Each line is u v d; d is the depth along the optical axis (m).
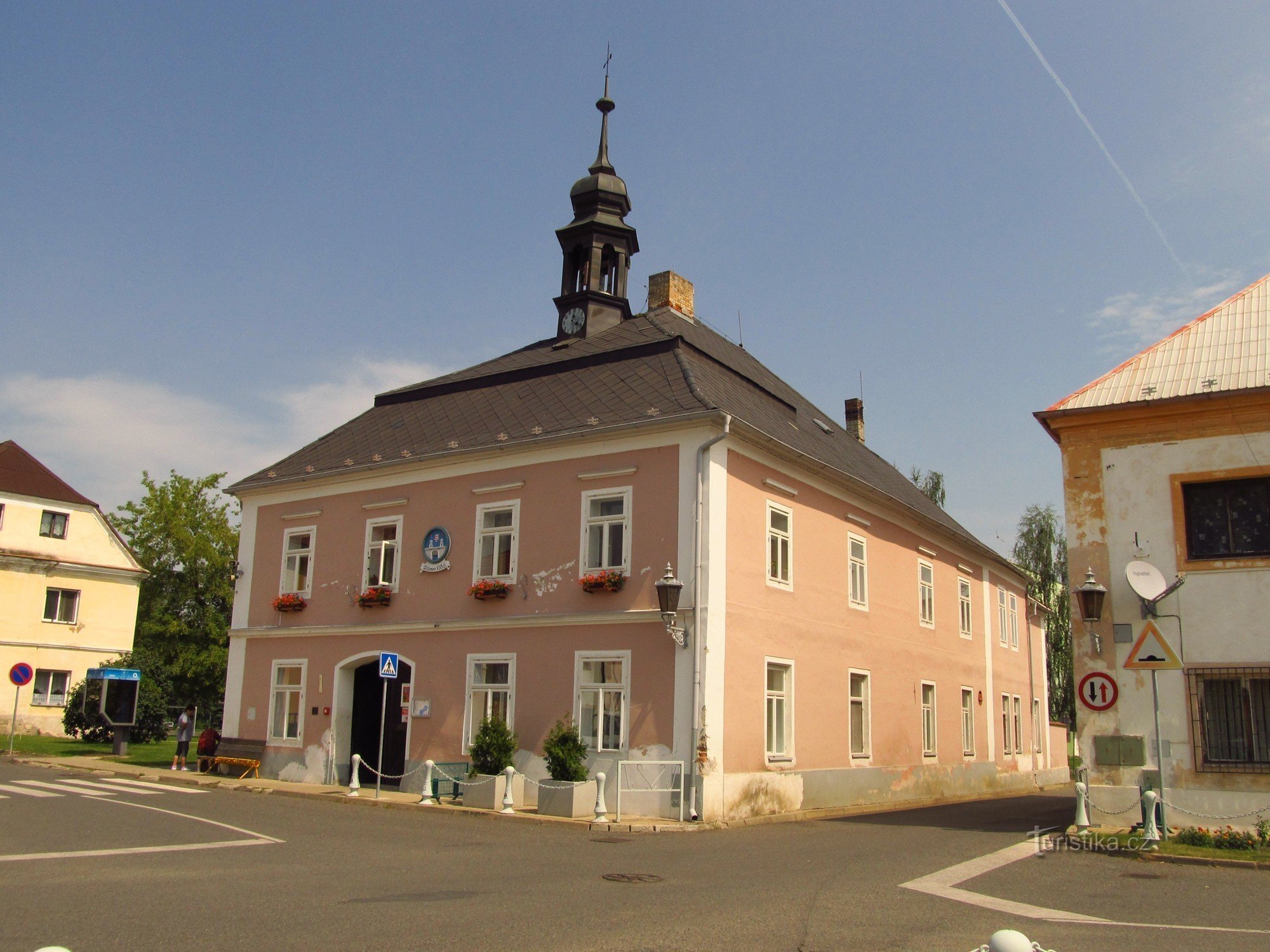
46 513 41.03
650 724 18.81
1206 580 15.60
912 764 26.52
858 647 24.38
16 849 11.81
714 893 10.02
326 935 7.64
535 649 20.62
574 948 7.35
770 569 21.11
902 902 9.66
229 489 26.97
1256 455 15.59
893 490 30.17
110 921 7.99
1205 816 14.95
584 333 27.16
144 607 47.84
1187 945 7.92
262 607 25.89
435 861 11.84
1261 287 17.47
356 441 26.28
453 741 21.38
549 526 21.03
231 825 14.64
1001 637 35.53
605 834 15.98
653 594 19.33
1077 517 16.66
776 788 20.16
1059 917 9.10
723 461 19.81
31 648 39.59
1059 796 31.30
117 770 24.64
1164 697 15.55
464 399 25.55
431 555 22.81
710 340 27.19
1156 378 16.69
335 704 23.73
